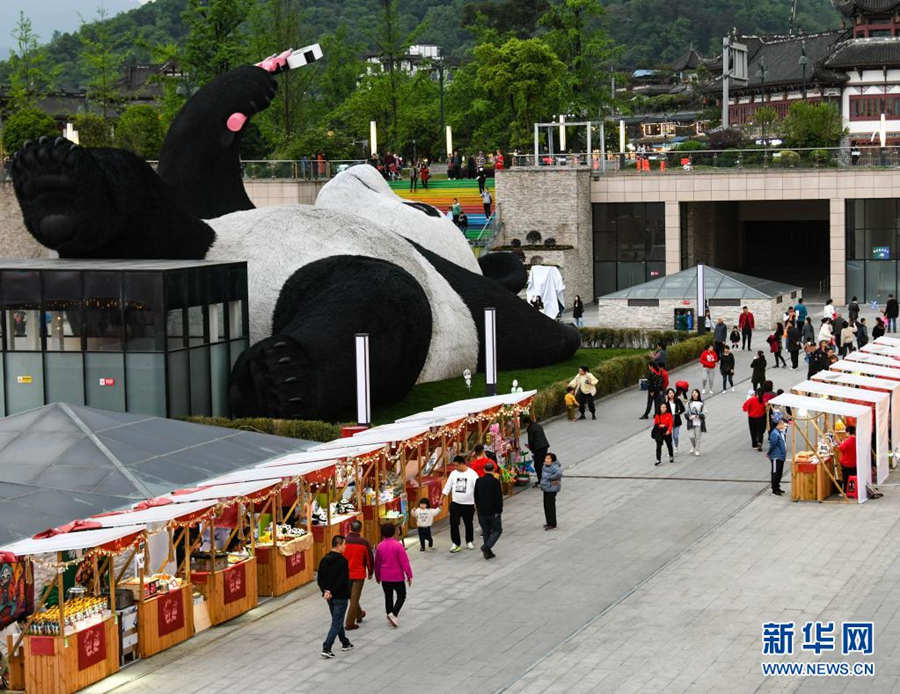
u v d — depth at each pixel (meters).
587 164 77.44
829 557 25.39
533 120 101.31
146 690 19.98
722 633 21.23
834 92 115.62
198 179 46.75
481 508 26.56
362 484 27.84
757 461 35.19
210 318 39.62
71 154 37.47
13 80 105.88
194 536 24.55
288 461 26.34
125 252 40.31
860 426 29.72
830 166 73.25
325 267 41.50
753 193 74.44
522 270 57.78
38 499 23.27
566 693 18.94
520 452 33.97
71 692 19.97
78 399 38.25
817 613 21.98
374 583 25.44
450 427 30.62
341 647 21.45
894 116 113.12
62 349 38.22
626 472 34.44
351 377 38.91
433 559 26.80
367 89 112.81
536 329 50.66
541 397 41.78
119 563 22.84
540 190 76.25
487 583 24.86
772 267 93.12
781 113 121.62
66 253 39.66
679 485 32.66
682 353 53.31
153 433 26.86
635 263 77.75
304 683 19.91
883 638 20.62
